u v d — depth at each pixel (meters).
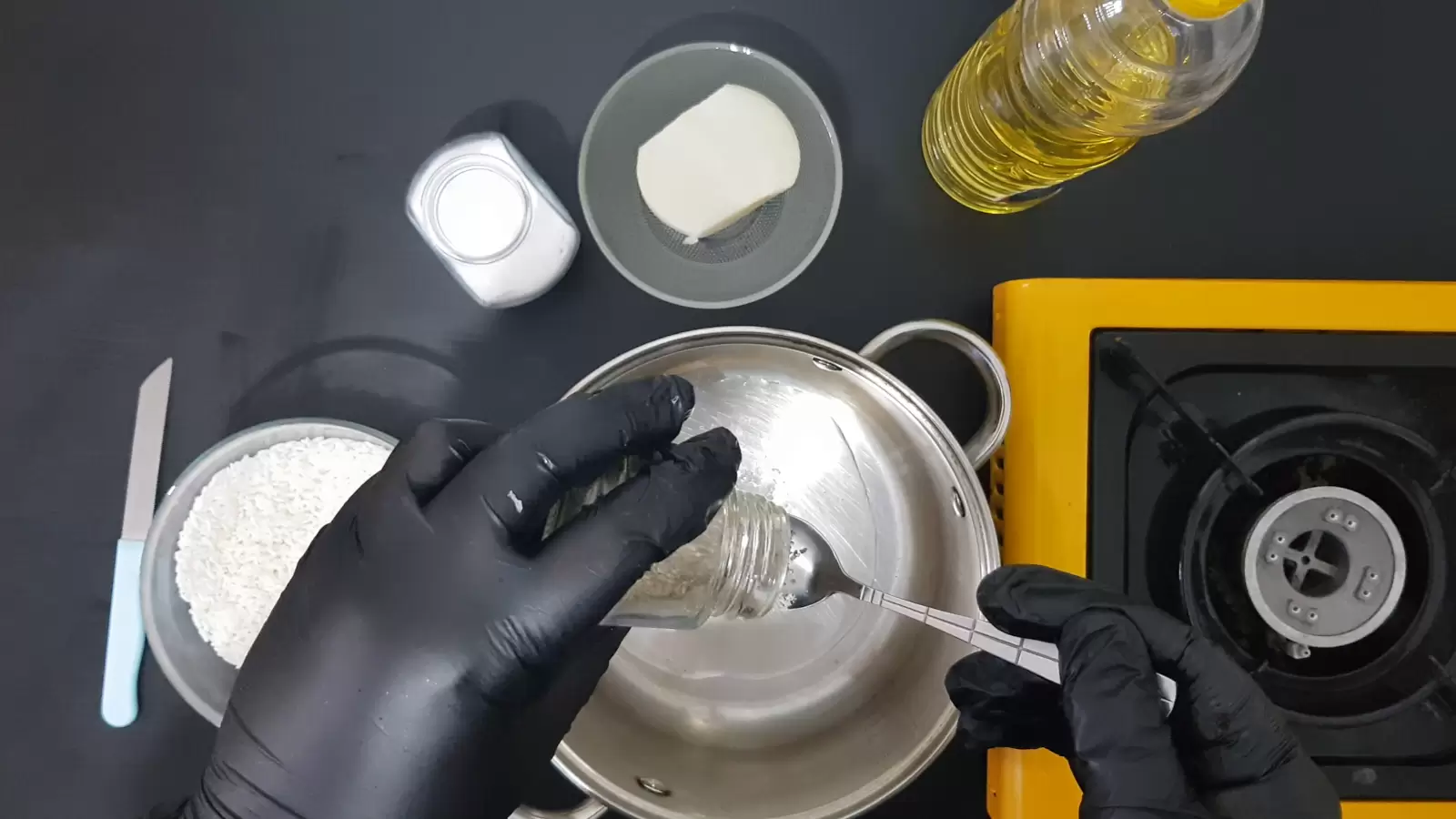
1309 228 0.61
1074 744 0.44
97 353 0.61
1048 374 0.53
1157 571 0.53
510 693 0.42
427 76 0.61
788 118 0.60
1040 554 0.53
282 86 0.61
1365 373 0.54
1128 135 0.52
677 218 0.59
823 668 0.59
